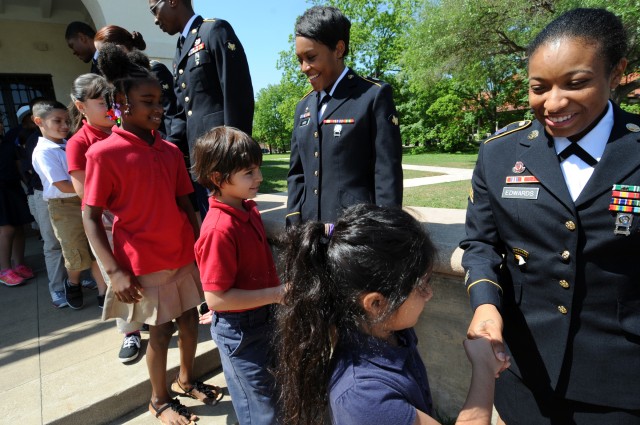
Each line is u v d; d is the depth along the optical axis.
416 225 0.96
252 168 1.58
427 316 2.15
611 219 1.01
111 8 4.39
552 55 0.95
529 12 12.47
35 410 1.99
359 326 0.92
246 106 2.47
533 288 1.19
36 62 7.45
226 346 1.66
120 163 1.81
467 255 1.35
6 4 6.94
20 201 3.70
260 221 1.83
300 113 2.15
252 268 1.68
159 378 2.05
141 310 1.95
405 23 24.97
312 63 1.83
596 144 1.06
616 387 1.07
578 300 1.09
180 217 2.04
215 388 2.31
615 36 0.93
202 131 2.55
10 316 2.99
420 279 0.90
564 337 1.12
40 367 2.34
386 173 1.76
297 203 2.21
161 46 4.75
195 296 2.11
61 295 3.16
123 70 1.83
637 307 1.04
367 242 0.88
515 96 21.92
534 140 1.17
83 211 1.84
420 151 27.41
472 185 1.40
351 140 1.85
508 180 1.20
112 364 2.36
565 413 1.18
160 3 2.55
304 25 1.79
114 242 1.90
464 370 2.07
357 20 26.31
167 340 2.04
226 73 2.39
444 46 14.74
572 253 1.07
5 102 7.25
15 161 3.82
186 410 2.09
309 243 0.98
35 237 5.30
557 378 1.15
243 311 1.64
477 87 19.14
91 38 3.27
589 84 0.94
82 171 2.24
